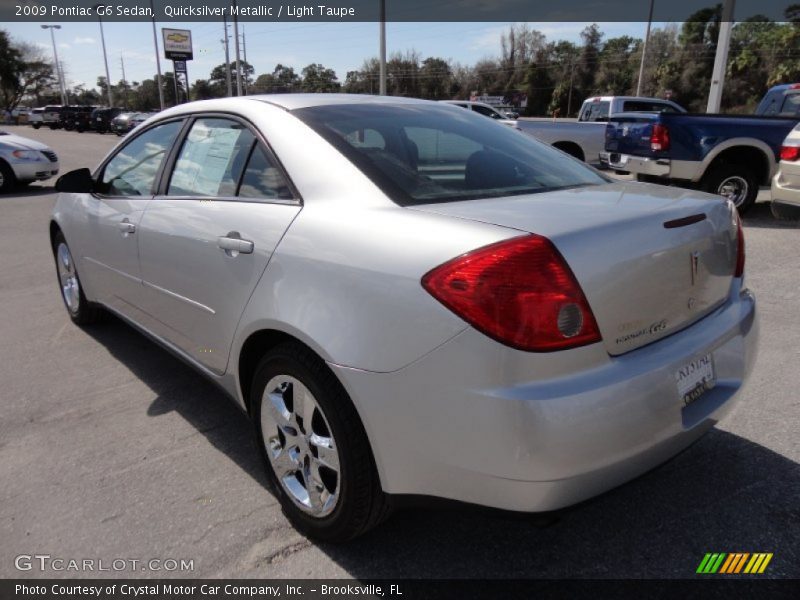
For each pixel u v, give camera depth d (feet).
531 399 5.45
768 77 170.09
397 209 6.78
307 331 6.71
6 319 16.07
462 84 247.70
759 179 27.96
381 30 78.54
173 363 13.17
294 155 7.94
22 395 11.70
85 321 15.19
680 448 6.65
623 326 6.07
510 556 7.36
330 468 7.04
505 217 6.23
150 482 8.92
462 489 5.98
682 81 197.26
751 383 11.50
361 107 9.24
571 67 236.84
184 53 190.39
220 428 10.47
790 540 7.52
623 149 30.17
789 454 9.24
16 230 28.53
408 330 5.91
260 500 8.50
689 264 6.79
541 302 5.52
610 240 6.02
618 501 8.30
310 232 7.10
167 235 9.55
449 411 5.74
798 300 16.34
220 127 9.44
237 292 7.98
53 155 43.65
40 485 8.84
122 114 128.26
